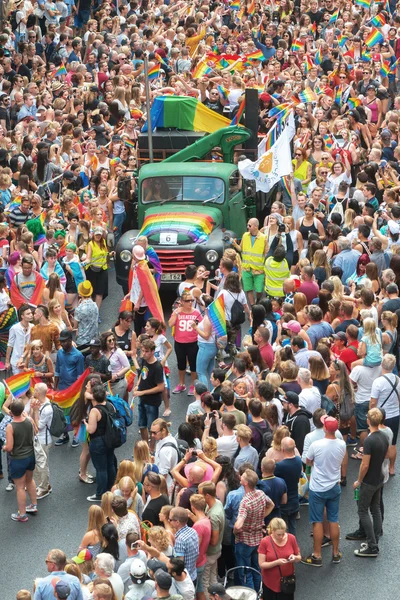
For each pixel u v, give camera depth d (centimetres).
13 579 4831
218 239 7344
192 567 4275
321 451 4800
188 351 6244
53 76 10569
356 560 4947
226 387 5050
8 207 7594
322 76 10644
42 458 5406
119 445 5291
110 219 8056
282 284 6862
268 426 5003
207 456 4681
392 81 11962
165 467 4822
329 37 12550
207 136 8081
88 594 4084
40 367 5912
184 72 10788
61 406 5750
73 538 5122
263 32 12975
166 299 7638
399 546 5047
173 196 7775
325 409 5256
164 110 8331
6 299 6575
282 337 5875
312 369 5456
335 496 4847
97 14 12775
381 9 13250
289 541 4372
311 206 7431
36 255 7100
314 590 4738
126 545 4328
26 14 11769
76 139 8925
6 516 5319
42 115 9288
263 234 7100
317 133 9206
